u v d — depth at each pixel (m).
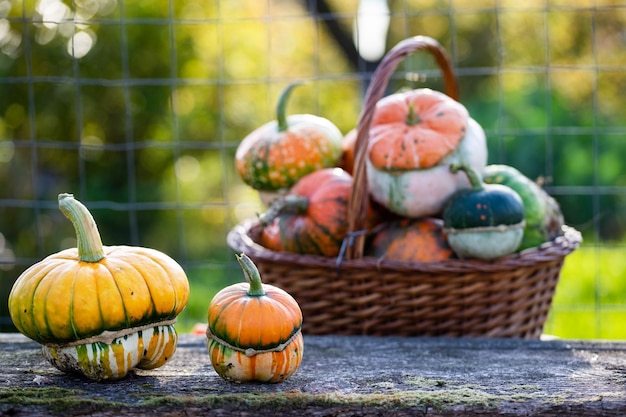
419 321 1.99
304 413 1.34
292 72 5.86
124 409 1.32
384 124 2.16
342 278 1.98
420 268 1.91
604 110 5.17
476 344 1.79
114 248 1.47
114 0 4.32
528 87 5.39
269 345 1.40
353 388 1.44
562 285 3.85
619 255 4.23
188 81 2.78
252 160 2.32
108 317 1.35
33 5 4.00
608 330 3.31
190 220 4.91
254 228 2.39
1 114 4.07
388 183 2.09
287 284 2.05
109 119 4.33
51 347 1.39
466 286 1.94
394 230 2.11
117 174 4.39
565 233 2.23
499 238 1.91
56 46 4.10
